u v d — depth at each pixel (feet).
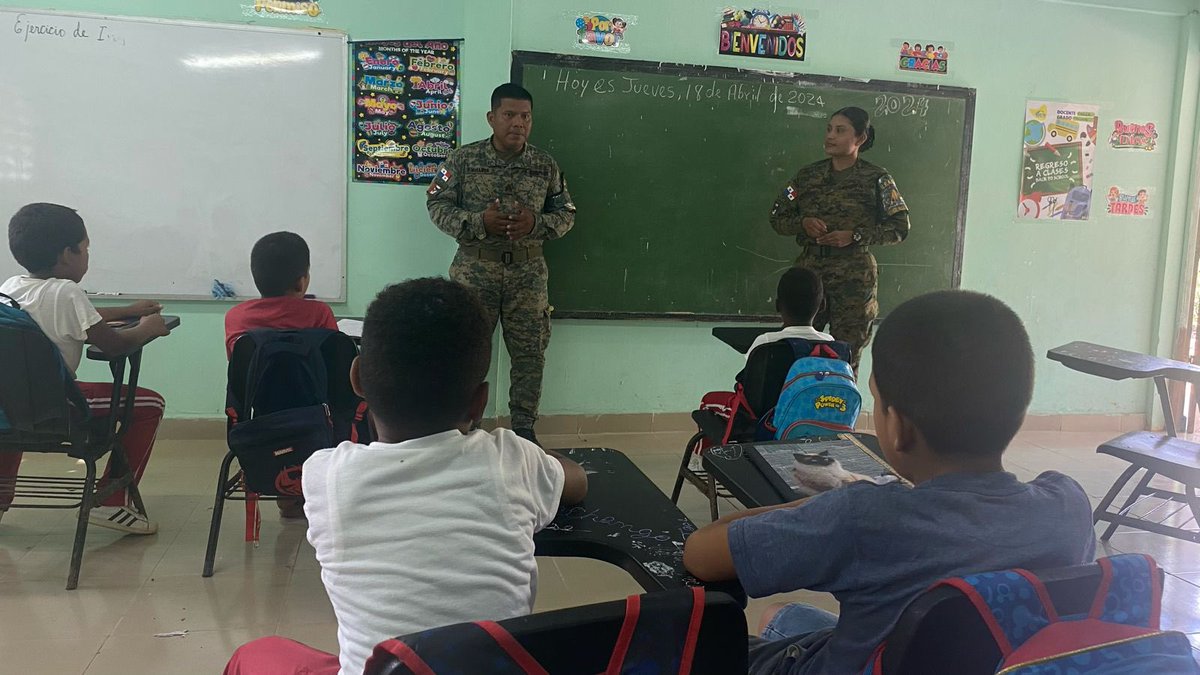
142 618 6.74
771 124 13.03
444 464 3.09
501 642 2.16
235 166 11.45
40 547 8.02
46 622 6.60
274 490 7.34
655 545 3.50
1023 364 2.80
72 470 10.25
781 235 13.11
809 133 13.19
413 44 11.68
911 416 2.88
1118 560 2.60
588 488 4.12
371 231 12.01
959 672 2.48
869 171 11.86
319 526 3.10
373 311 3.24
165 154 11.23
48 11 10.66
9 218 10.90
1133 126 14.42
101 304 11.32
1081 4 13.85
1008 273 14.35
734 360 13.57
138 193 11.22
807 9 12.99
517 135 10.98
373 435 7.33
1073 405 14.89
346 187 11.82
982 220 14.11
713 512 8.30
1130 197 14.58
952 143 13.67
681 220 12.97
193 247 11.48
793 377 7.27
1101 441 14.11
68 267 7.55
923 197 13.71
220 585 7.41
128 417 7.95
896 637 2.48
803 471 4.21
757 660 3.57
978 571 2.68
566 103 12.29
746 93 12.87
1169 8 14.15
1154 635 2.31
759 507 3.67
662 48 12.60
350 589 3.00
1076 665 2.24
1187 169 14.55
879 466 4.31
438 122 11.93
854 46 13.24
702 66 12.64
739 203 13.12
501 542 3.09
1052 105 14.05
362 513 3.01
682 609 2.39
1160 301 14.84
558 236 11.50
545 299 11.68
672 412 13.46
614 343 13.11
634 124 12.58
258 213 11.61
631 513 3.83
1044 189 14.24
